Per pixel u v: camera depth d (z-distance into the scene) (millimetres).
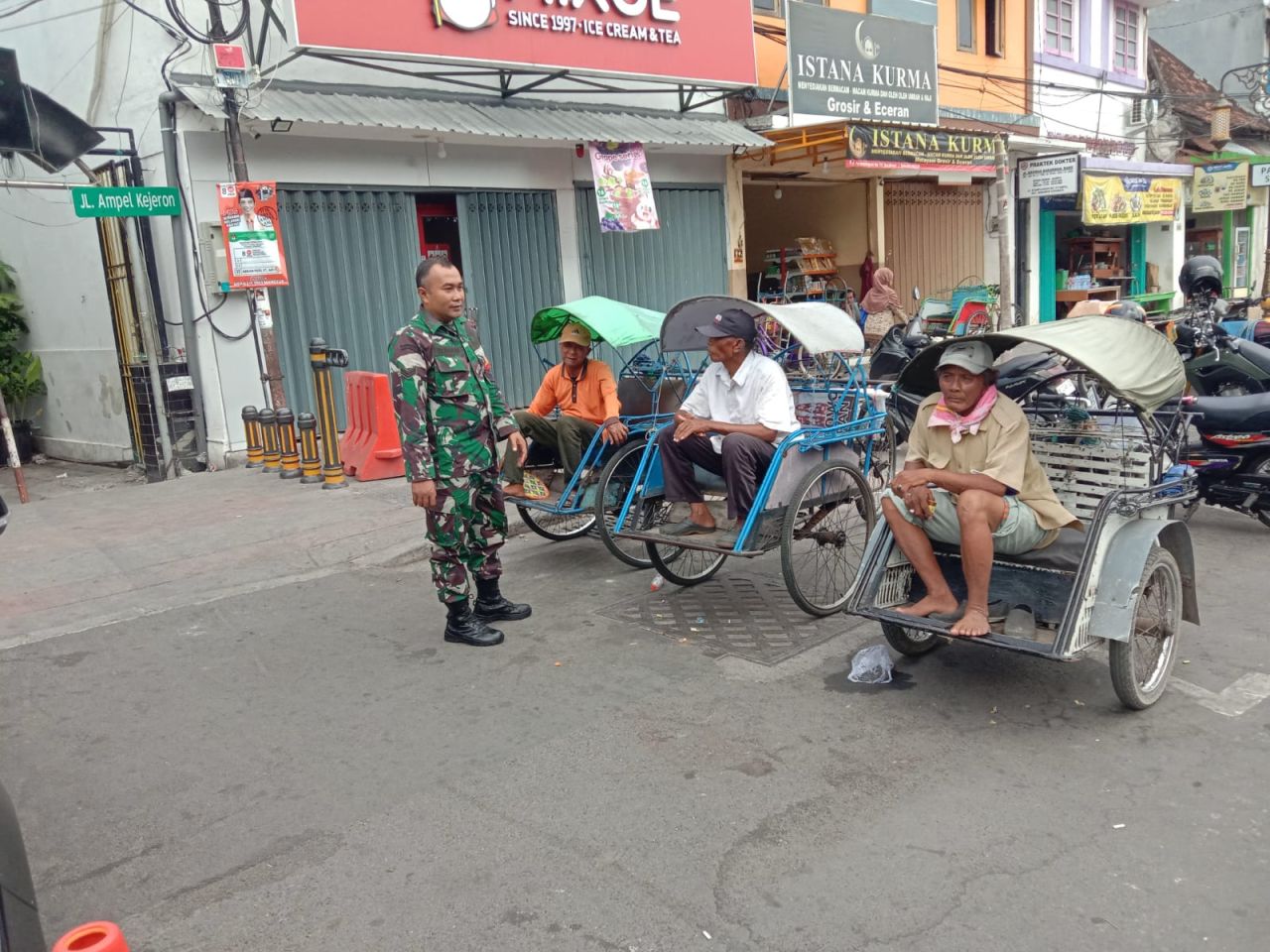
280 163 8906
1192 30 22828
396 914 2795
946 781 3420
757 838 3109
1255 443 5992
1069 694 4105
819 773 3506
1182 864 2902
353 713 4113
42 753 3865
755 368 5062
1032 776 3438
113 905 2893
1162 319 10711
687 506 5645
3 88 7777
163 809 3414
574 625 5078
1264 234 22688
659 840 3115
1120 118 18625
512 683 4363
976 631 3869
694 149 11844
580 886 2895
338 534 6555
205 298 8672
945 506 4125
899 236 15836
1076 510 4473
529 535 6871
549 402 6270
